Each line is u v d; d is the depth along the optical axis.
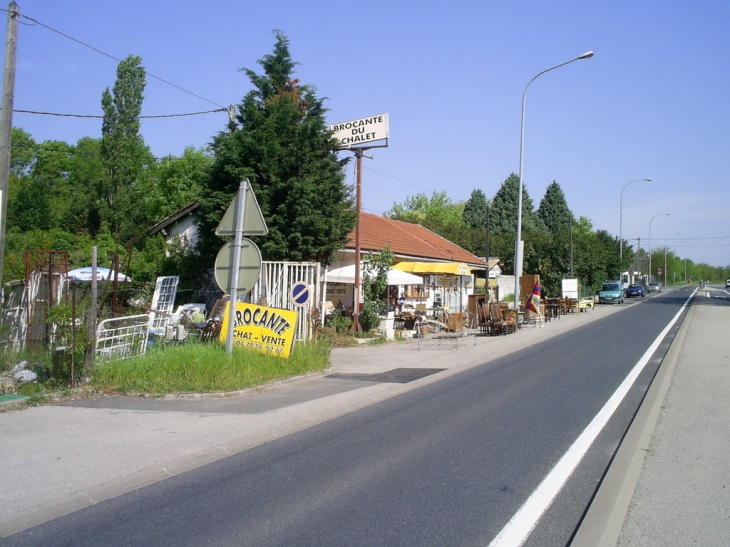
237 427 7.91
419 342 19.36
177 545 4.50
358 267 20.02
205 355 10.84
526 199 83.00
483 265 37.50
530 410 9.18
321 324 19.00
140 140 37.41
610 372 13.03
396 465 6.43
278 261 16.97
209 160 35.19
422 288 28.92
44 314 11.26
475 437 7.57
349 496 5.50
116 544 4.54
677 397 9.85
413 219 70.44
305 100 19.34
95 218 35.41
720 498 5.30
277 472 6.24
